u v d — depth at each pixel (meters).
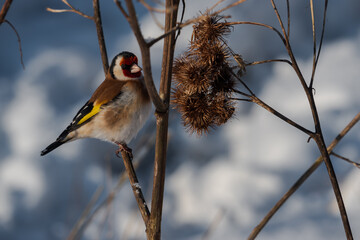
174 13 3.80
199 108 4.95
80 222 5.89
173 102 5.17
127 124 6.83
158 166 3.91
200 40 4.91
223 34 4.87
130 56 6.90
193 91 4.95
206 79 4.84
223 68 4.85
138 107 6.84
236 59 4.61
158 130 3.86
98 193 6.15
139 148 6.88
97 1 5.72
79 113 6.98
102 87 6.97
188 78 4.89
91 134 6.95
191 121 5.05
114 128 6.82
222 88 4.91
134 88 6.82
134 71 6.80
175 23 3.82
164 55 3.87
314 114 4.18
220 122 5.05
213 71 4.85
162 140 3.88
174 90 5.21
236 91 4.89
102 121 6.81
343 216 4.14
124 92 6.77
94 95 6.96
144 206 4.63
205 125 5.04
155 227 4.01
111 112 6.76
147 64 3.26
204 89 4.89
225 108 4.98
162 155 3.91
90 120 6.86
